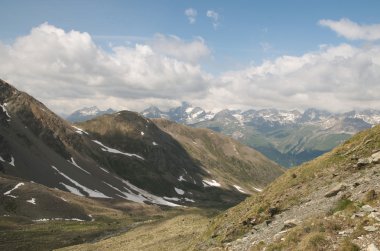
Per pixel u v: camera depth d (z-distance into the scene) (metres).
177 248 58.97
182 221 92.56
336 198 31.92
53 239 121.50
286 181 43.75
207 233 48.03
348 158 40.50
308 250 22.97
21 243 114.81
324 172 40.84
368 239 21.30
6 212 155.00
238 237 38.47
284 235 27.94
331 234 23.53
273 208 38.66
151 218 187.50
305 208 34.31
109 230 133.88
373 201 25.89
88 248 91.19
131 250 71.56
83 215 177.12
